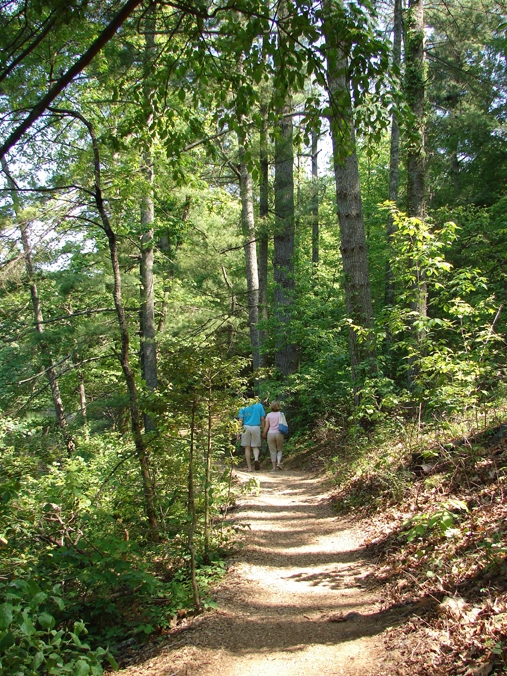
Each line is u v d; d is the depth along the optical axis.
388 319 7.28
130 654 3.95
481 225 12.88
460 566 3.85
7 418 14.05
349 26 3.62
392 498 6.29
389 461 7.14
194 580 4.45
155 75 4.57
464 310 6.51
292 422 15.91
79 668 2.76
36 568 4.70
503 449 5.33
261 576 5.07
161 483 5.73
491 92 18.14
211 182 20.66
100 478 7.47
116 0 4.63
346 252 10.46
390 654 3.19
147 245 15.26
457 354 6.46
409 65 10.78
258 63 4.06
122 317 5.81
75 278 14.47
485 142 18.86
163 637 4.09
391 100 4.07
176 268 18.19
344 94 3.96
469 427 6.20
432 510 5.02
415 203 10.84
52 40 4.80
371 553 5.29
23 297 19.45
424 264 7.02
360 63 3.84
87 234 16.12
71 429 16.36
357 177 10.49
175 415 5.15
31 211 10.15
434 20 16.00
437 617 3.38
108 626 4.38
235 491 7.95
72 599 4.57
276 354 16.48
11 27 4.18
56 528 5.05
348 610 4.09
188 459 5.42
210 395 5.02
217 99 4.57
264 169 17.11
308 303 15.34
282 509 7.85
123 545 4.40
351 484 7.95
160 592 4.57
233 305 19.95
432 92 19.17
